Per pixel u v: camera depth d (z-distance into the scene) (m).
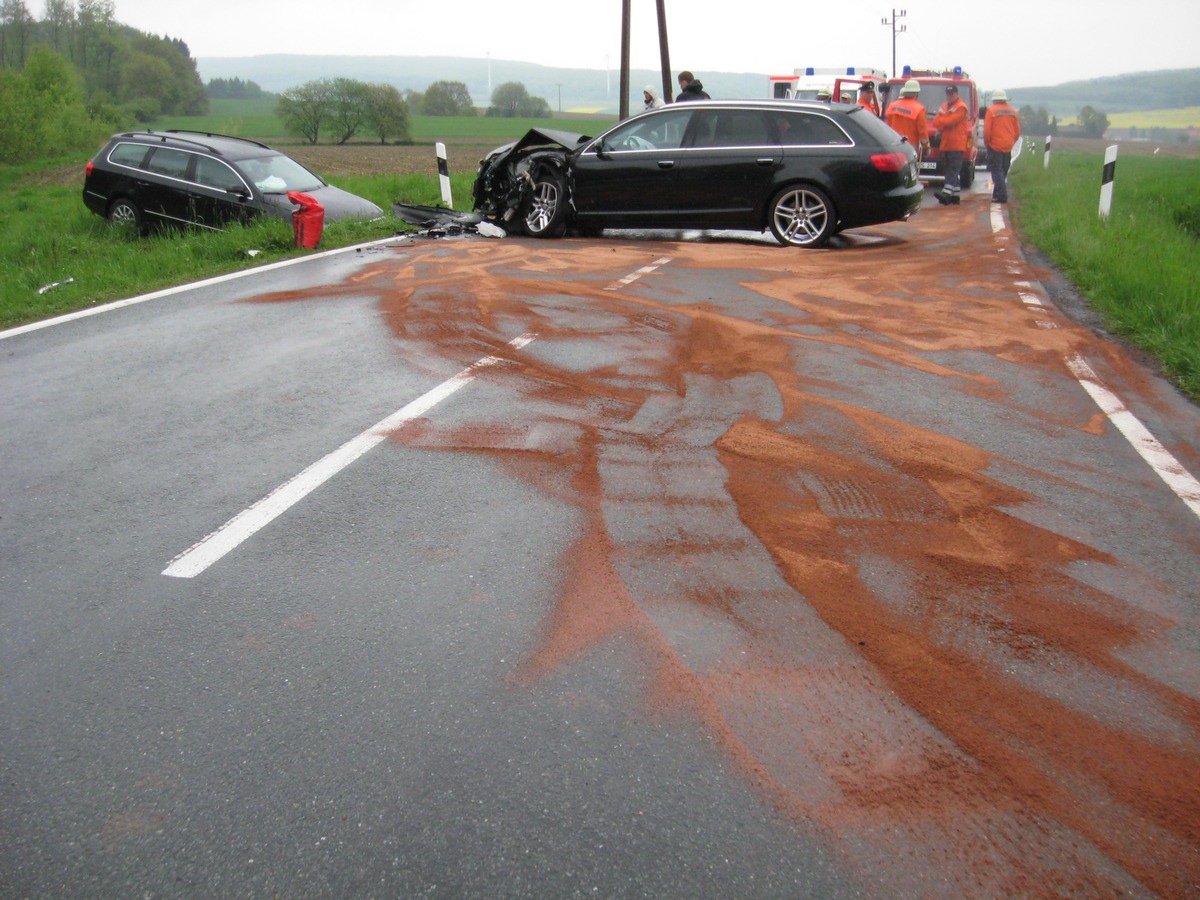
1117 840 2.43
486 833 2.45
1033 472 4.73
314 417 5.47
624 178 12.56
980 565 3.78
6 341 7.40
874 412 5.53
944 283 9.34
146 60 93.75
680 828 2.46
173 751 2.77
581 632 3.31
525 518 4.15
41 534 4.11
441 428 5.23
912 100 18.48
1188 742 2.80
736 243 12.27
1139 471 4.79
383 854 2.39
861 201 11.73
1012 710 2.92
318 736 2.82
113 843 2.45
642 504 4.27
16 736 2.85
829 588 3.59
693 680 3.04
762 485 4.48
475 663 3.14
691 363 6.45
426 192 18.20
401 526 4.10
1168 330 7.37
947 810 2.52
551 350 6.75
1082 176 22.98
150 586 3.67
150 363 6.69
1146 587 3.66
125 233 14.84
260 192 13.92
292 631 3.35
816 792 2.58
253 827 2.49
